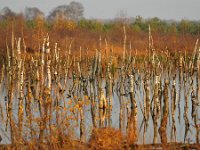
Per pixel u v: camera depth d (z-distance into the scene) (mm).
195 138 82312
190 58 125625
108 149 66438
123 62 108125
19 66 96188
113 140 67750
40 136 66000
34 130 69125
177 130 89062
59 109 74438
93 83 99312
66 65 112188
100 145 66625
